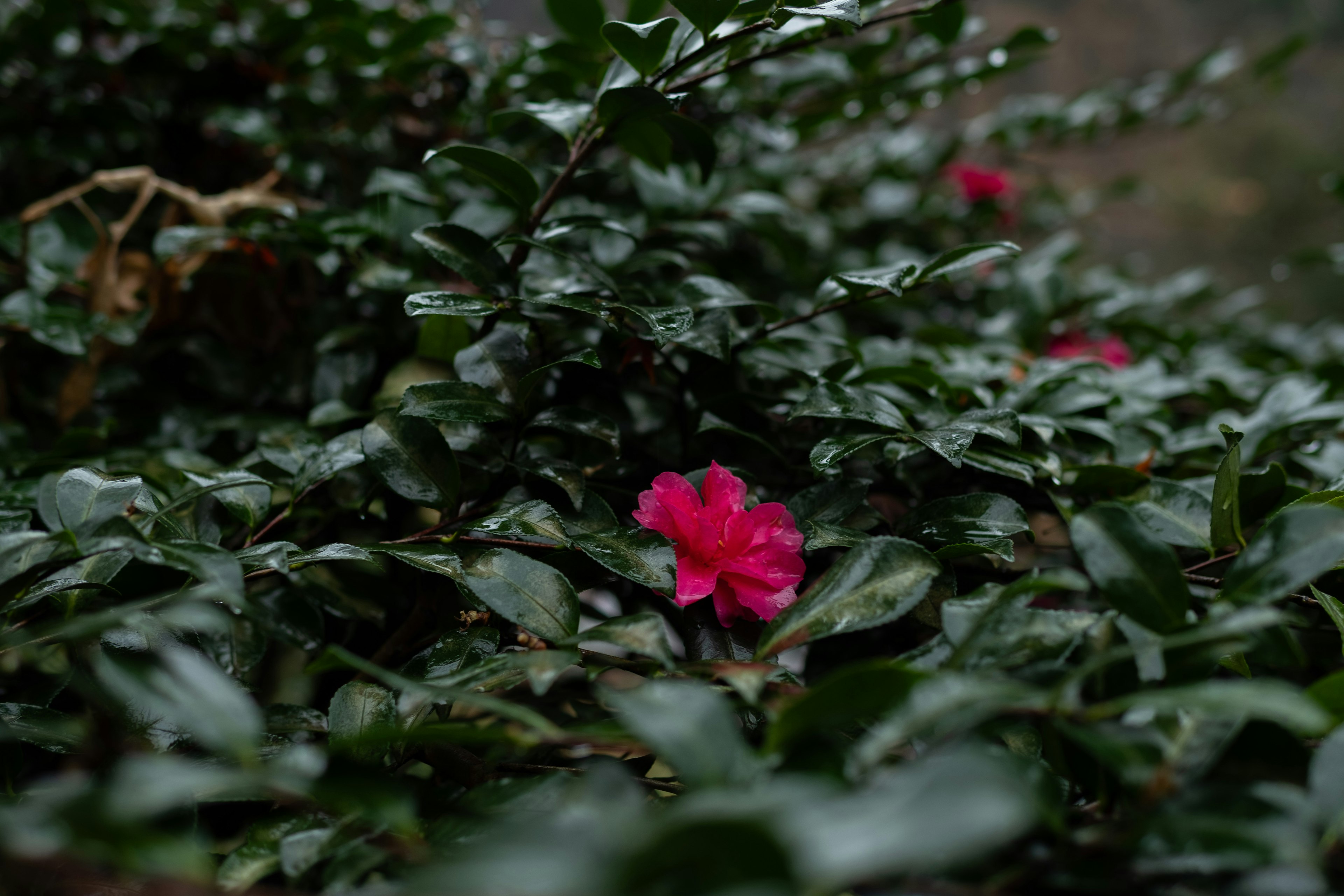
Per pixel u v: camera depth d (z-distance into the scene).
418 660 0.47
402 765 0.46
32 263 0.67
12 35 0.75
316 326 0.68
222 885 0.41
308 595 0.54
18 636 0.41
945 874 0.39
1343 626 0.45
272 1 0.81
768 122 0.87
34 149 0.74
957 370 0.63
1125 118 1.05
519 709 0.40
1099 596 0.57
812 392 0.53
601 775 0.36
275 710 0.48
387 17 0.78
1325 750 0.39
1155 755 0.39
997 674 0.41
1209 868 0.37
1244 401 0.67
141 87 0.81
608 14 0.60
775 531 0.49
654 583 0.47
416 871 0.40
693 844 0.33
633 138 0.57
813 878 0.31
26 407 0.66
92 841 0.36
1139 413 0.62
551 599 0.46
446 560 0.47
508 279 0.54
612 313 0.53
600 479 0.56
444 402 0.50
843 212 1.10
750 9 0.53
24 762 0.49
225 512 0.53
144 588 0.52
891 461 0.52
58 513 0.46
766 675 0.43
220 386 0.67
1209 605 0.51
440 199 0.67
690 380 0.58
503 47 0.88
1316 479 0.61
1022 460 0.53
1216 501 0.49
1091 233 1.49
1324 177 1.01
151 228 0.78
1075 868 0.38
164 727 0.45
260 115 0.74
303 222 0.62
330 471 0.51
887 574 0.45
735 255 0.82
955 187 1.22
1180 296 1.00
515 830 0.37
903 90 0.86
